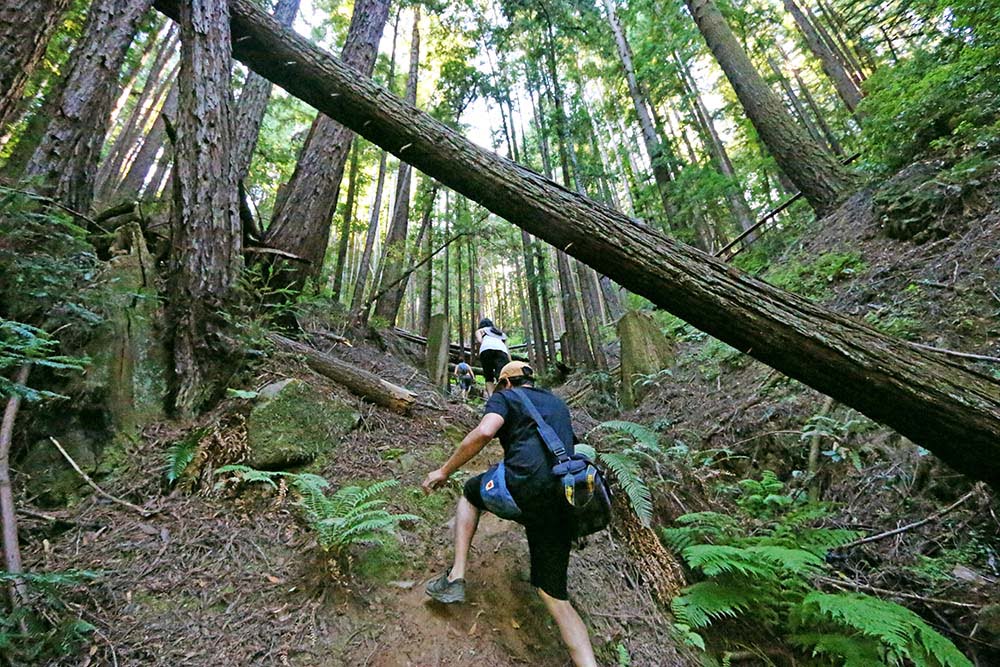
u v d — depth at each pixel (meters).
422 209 12.38
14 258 2.35
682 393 5.80
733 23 12.09
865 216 5.94
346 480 2.68
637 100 11.50
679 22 11.46
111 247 3.41
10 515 1.79
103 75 3.89
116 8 4.12
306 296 5.01
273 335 3.72
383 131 2.43
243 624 1.76
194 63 3.08
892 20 6.59
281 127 13.84
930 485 3.07
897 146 5.96
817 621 2.31
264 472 2.37
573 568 2.43
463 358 11.56
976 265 3.94
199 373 2.89
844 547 3.02
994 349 3.26
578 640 1.79
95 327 2.62
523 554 2.44
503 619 2.06
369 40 6.21
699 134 16.03
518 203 2.29
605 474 2.98
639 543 2.71
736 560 2.33
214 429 2.61
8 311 2.34
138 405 2.66
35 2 2.41
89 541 1.99
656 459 3.40
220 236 3.14
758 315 2.03
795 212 9.22
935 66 5.86
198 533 2.13
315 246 5.55
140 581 1.85
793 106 14.19
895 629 1.90
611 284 14.09
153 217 4.45
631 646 2.12
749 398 4.81
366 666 1.71
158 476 2.39
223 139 3.22
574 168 10.59
